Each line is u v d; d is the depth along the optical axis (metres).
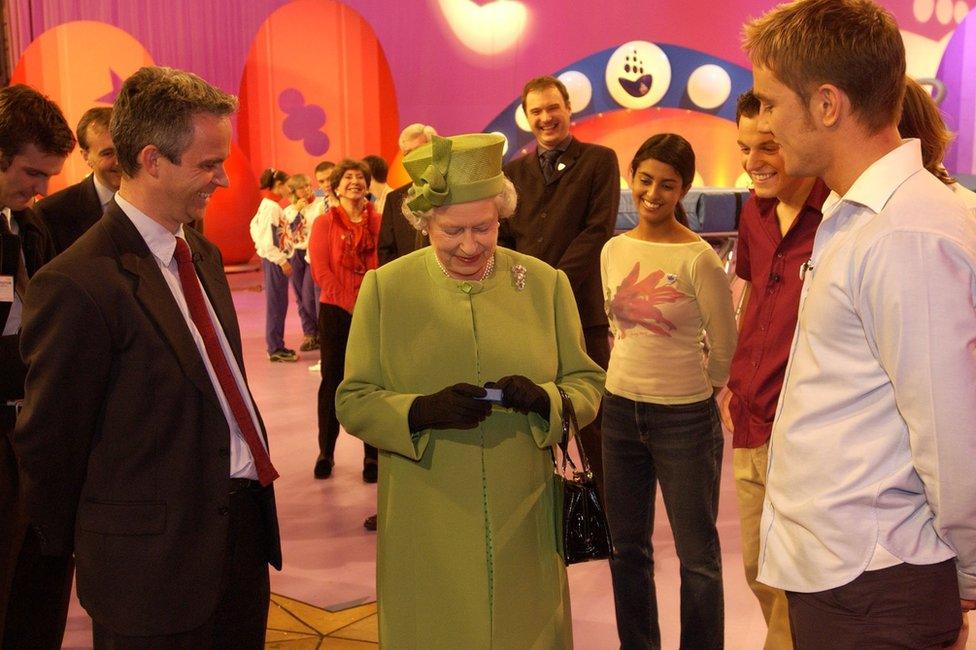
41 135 2.23
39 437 1.75
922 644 1.45
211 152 1.86
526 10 13.71
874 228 1.41
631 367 2.65
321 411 4.87
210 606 1.86
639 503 2.73
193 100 1.84
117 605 1.81
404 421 1.90
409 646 2.00
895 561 1.44
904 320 1.35
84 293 1.76
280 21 14.15
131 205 1.90
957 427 1.32
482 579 1.96
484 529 1.98
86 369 1.76
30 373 1.76
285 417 6.08
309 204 8.64
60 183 12.99
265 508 2.08
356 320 2.08
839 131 1.47
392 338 2.04
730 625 3.19
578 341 2.15
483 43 13.84
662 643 3.07
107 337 1.78
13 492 2.35
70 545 1.87
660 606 3.36
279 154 14.44
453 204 1.89
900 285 1.35
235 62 14.15
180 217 1.92
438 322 2.02
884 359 1.39
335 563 3.81
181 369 1.84
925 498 1.45
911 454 1.42
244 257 14.46
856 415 1.46
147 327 1.81
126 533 1.80
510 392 1.88
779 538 1.58
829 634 1.51
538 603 2.01
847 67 1.43
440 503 1.98
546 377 2.04
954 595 1.46
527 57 13.80
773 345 2.34
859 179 1.46
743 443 2.44
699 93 13.77
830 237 1.52
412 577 2.00
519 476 2.01
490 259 2.07
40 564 2.44
